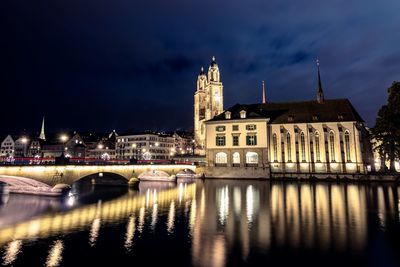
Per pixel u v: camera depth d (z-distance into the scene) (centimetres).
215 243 1914
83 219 2741
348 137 7488
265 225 2391
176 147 15675
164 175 7975
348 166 7350
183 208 3278
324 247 1809
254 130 7844
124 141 13250
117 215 2922
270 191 4816
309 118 7962
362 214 2808
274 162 7875
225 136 8088
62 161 4362
